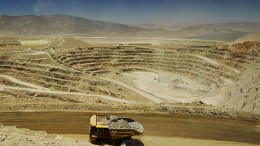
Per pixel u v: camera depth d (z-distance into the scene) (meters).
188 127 33.66
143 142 28.91
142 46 132.62
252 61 98.50
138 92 77.69
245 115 37.25
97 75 93.81
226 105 61.97
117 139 25.34
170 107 39.44
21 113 37.78
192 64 111.12
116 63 115.25
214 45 126.75
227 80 90.75
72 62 108.69
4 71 92.12
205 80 95.25
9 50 117.19
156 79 95.75
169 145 28.64
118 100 66.19
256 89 63.66
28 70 91.56
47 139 22.78
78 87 79.06
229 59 108.00
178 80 93.75
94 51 122.44
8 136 21.78
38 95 67.31
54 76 86.62
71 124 34.31
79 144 22.48
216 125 34.47
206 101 69.00
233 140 30.73
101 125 25.06
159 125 33.94
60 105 40.34
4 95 66.88
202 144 29.38
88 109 39.38
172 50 125.44
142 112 38.38
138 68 111.44
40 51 114.25
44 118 36.12
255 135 32.16
